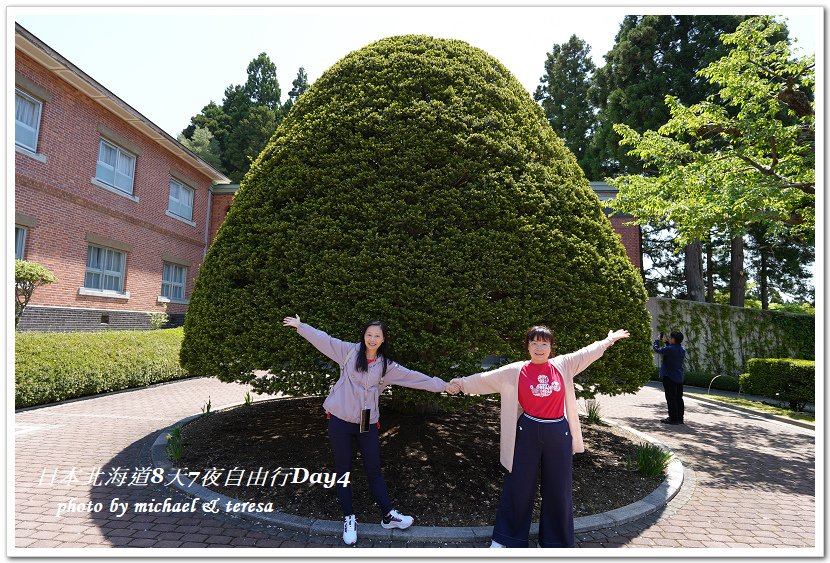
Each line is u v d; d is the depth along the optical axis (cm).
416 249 409
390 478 401
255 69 3178
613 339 329
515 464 297
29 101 1013
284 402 737
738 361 1448
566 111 2569
